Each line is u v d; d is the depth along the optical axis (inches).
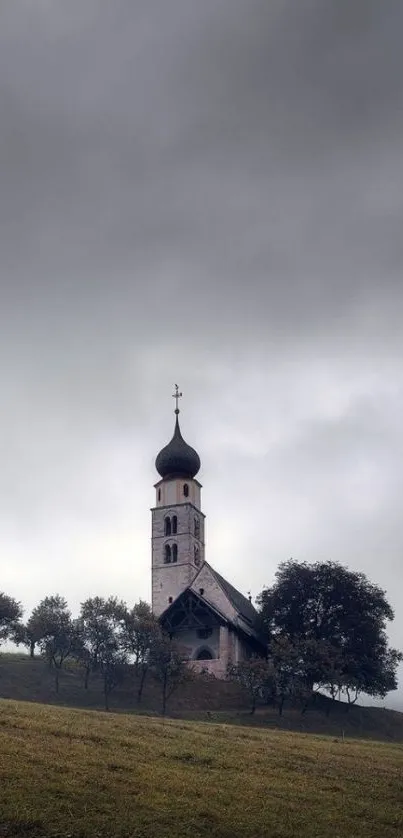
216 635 4173.2
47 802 1121.4
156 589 4650.6
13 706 1978.3
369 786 1467.8
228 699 3656.5
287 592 4104.3
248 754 1651.1
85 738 1583.4
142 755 1494.8
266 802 1261.1
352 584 4033.0
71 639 3563.0
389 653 4052.7
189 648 4190.5
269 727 3107.8
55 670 3774.6
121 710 3181.6
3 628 3981.3
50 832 1030.4
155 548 4756.4
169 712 3233.3
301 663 3555.6
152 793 1224.2
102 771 1314.0
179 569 4653.1
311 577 4092.0
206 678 3841.0
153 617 3612.2
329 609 4045.3
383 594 4055.1
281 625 4101.9
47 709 2006.6
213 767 1482.5
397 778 1569.9
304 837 1116.5
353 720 3503.9
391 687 4028.1
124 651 3444.9
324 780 1476.4
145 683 3649.1
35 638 3747.5
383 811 1291.8
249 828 1127.6
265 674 3398.1
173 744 1660.9
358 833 1161.4
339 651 3705.7
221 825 1125.1
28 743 1450.5
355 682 3686.0
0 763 1274.6
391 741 3248.0
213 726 2114.9
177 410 5172.2
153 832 1066.7
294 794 1336.1
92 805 1134.4
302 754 1727.4
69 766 1311.5
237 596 4768.7
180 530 4744.1
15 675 3587.6
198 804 1199.6
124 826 1071.6
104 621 3511.3
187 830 1086.4
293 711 3511.3
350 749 1924.2
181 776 1355.8
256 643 4286.4
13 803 1100.5
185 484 4891.7
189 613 4183.1
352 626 3951.8
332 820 1208.2
